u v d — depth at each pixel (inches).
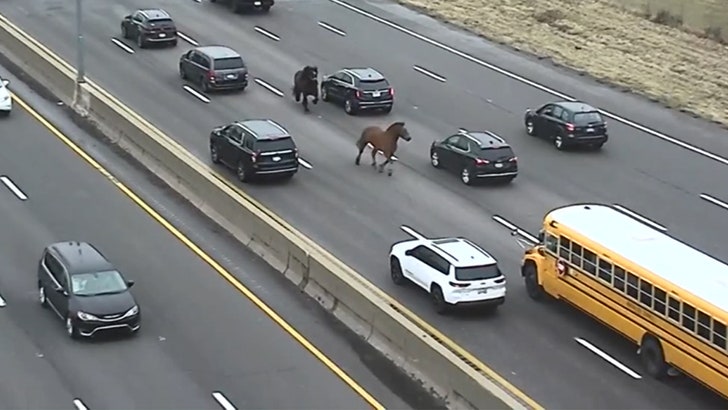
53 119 2047.2
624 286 1343.5
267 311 1414.9
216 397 1213.1
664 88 2381.9
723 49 2642.7
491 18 2795.3
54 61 2215.8
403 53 2534.5
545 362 1323.8
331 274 1430.9
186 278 1493.6
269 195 1774.1
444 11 2834.6
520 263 1584.6
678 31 2748.5
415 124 2133.4
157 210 1705.2
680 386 1286.9
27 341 1311.5
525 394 1253.7
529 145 2050.9
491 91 2329.0
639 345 1323.8
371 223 1688.0
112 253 1552.7
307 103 2175.2
